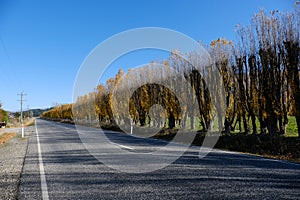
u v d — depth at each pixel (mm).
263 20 15312
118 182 6566
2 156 13039
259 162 8820
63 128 41594
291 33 13867
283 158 10141
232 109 18766
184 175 7051
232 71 18141
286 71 14250
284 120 15188
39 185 6605
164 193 5488
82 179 7027
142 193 5559
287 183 5996
